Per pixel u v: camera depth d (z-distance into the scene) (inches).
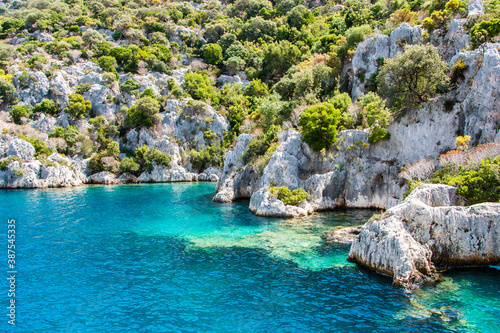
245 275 853.2
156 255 1033.5
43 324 626.2
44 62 4222.4
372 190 1779.0
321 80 3024.1
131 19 5816.9
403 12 2822.3
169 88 4394.7
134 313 660.7
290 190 1758.1
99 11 6166.3
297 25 5191.9
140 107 3779.5
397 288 762.2
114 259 997.8
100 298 730.8
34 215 1713.8
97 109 4037.9
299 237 1212.5
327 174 1777.8
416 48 1715.1
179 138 3927.2
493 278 816.9
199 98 4286.4
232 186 2218.3
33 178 3021.7
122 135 3951.8
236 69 4963.1
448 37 2129.7
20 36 5265.8
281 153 1834.4
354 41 2940.5
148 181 3550.7
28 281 831.1
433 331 579.5
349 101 2298.2
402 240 824.9
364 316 635.5
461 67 1659.7
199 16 6353.3
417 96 1763.0
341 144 1829.5
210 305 690.8
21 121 3659.0
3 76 3848.4
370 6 4114.2
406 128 1744.6
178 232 1331.2
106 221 1561.3
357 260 937.5
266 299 714.8
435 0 2529.5
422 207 889.5
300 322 617.3
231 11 6835.6
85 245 1154.0
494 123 1432.1
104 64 4461.1
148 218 1622.8
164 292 757.9
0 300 726.5
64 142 3538.4
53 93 3981.3
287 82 3159.5
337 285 781.9
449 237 885.8
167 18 5989.2
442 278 820.0
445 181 1139.3
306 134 1833.2
